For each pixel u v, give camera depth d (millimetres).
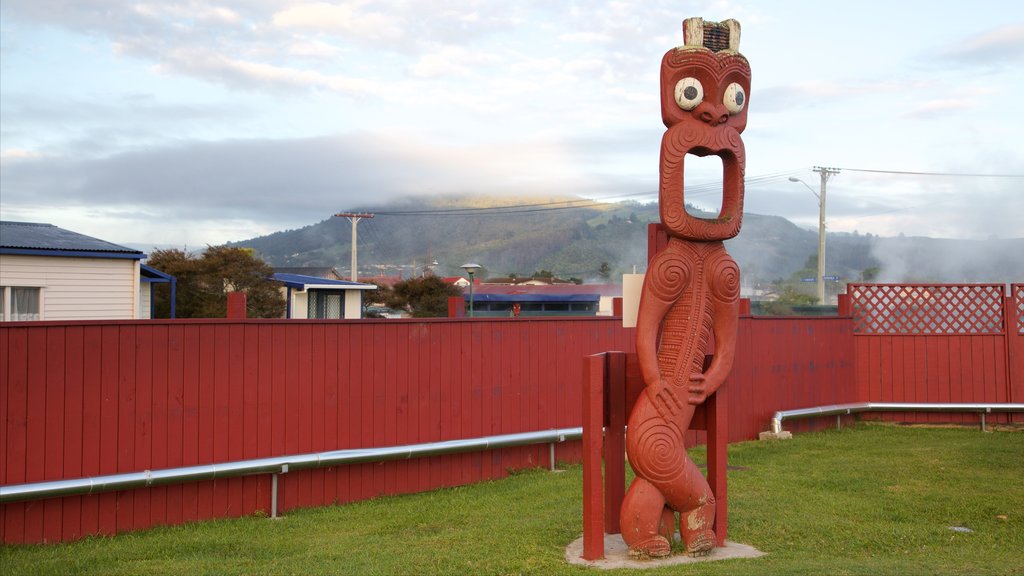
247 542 7410
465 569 6469
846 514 8344
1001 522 8031
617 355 7641
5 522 7176
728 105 7203
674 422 6984
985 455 11672
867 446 12648
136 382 7965
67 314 18500
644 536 6848
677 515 7891
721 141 7164
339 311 33094
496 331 10945
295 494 9000
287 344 9031
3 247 17234
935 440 13164
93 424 7680
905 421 15000
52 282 18250
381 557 6828
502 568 6504
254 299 32000
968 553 6914
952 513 8375
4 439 7168
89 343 7684
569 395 11750
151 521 8008
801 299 55312
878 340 15273
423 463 10070
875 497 9078
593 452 6910
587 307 52438
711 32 7250
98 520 7680
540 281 74250
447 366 10414
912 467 10836
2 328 7191
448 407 10398
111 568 6500
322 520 8398
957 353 15008
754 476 10289
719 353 7316
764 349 13898
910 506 8641
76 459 7566
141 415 7980
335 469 9312
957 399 14969
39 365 7387
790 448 12562
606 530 7758
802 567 6312
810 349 14641
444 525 8133
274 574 6277
